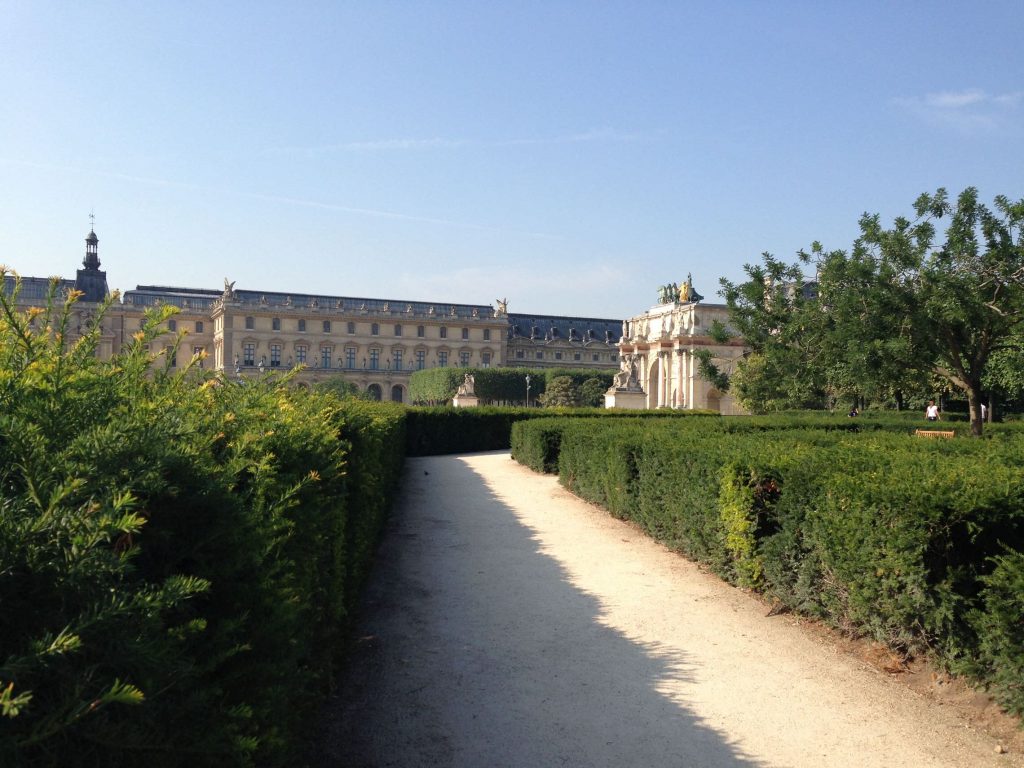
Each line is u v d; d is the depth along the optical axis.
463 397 65.56
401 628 9.96
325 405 10.90
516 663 8.64
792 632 9.59
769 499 10.85
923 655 8.00
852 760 6.30
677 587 11.86
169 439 3.87
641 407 59.75
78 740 2.74
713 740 6.70
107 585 2.88
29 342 3.75
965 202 19.23
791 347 22.89
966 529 7.40
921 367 20.67
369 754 6.43
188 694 3.50
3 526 2.65
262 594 4.47
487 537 16.22
